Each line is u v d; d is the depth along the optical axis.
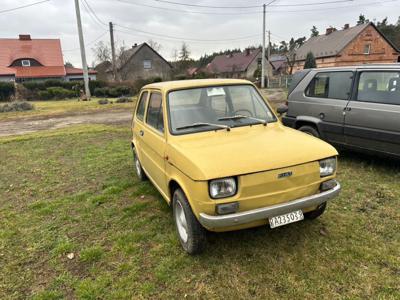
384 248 3.20
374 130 5.04
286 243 3.35
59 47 50.00
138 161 5.43
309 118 6.19
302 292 2.65
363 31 43.47
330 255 3.11
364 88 5.28
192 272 2.98
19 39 48.94
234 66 64.19
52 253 3.46
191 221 3.00
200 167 2.66
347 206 4.14
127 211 4.38
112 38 39.28
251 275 2.89
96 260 3.28
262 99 4.13
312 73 6.27
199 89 3.85
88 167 6.74
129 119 14.63
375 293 2.61
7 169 6.92
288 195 2.83
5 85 29.48
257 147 3.01
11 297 2.81
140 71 53.44
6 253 3.51
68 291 2.84
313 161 2.90
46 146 9.20
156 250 3.38
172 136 3.41
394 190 4.57
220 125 3.54
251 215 2.67
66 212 4.52
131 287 2.83
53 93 30.66
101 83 34.41
